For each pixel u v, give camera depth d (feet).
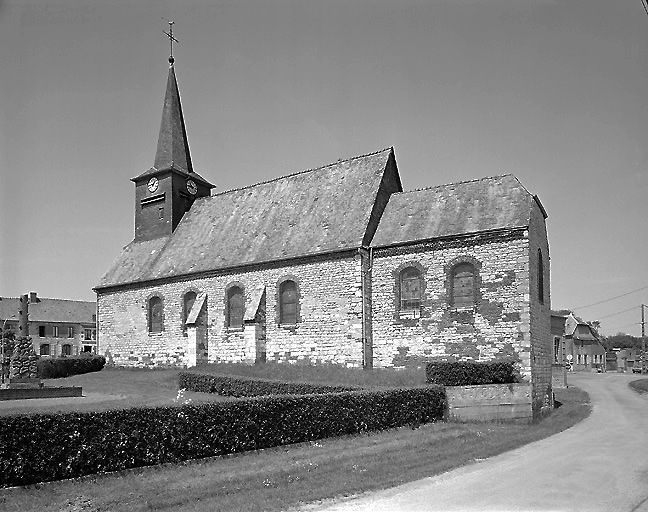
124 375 111.96
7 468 35.88
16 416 36.65
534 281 81.15
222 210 121.60
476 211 85.71
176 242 122.52
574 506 32.12
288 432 51.62
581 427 67.62
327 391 69.10
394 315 87.10
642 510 31.30
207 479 38.83
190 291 111.14
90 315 277.23
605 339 394.52
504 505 32.45
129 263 127.03
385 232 91.91
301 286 95.66
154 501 33.55
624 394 115.44
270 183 118.21
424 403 66.33
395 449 49.98
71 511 31.96
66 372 118.73
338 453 48.06
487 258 80.64
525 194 83.76
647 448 51.60
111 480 38.68
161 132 134.31
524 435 59.88
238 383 81.51
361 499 34.17
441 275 83.97
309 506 32.68
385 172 100.53
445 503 33.04
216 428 46.47
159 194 128.88
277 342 97.45
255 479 38.78
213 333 106.22
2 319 249.55
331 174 108.78
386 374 82.33
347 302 90.33
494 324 79.20
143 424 42.39
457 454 48.19
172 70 137.39
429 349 83.76
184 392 87.92
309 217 103.24
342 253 91.45
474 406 69.62
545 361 85.40
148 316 117.70
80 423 39.32
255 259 102.12
